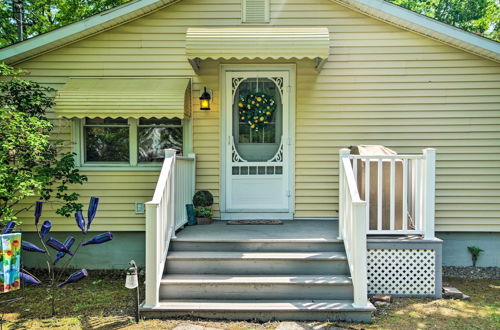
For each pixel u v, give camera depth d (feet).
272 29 18.42
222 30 18.28
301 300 14.02
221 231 17.83
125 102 18.80
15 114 16.11
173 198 16.25
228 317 13.37
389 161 16.17
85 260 20.67
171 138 20.93
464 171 20.40
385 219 16.19
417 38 20.40
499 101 20.16
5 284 11.76
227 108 20.88
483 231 20.38
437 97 20.42
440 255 15.56
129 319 13.52
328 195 20.97
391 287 15.66
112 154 20.75
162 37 20.65
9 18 44.06
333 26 20.61
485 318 13.70
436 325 13.06
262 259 15.07
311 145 20.89
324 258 15.01
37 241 20.51
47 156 18.08
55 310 14.67
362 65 20.62
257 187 21.07
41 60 20.38
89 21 19.53
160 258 14.21
